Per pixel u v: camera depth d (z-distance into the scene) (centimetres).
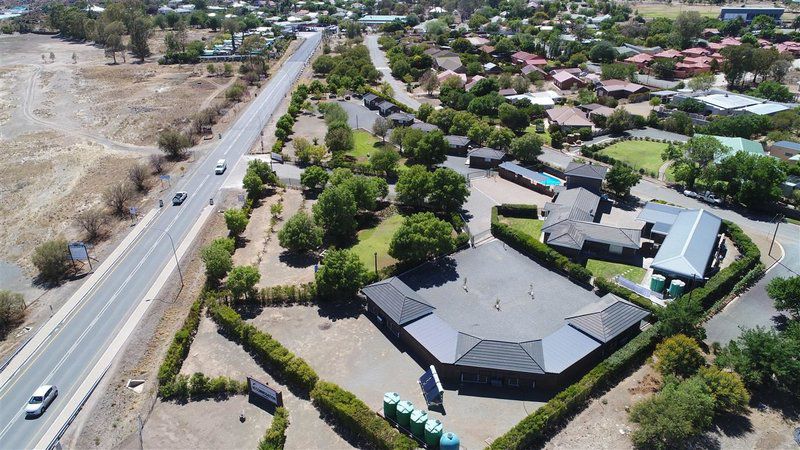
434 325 7056
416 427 5656
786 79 19962
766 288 7706
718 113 15988
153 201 11512
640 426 5662
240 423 6000
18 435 5894
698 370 6169
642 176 12275
